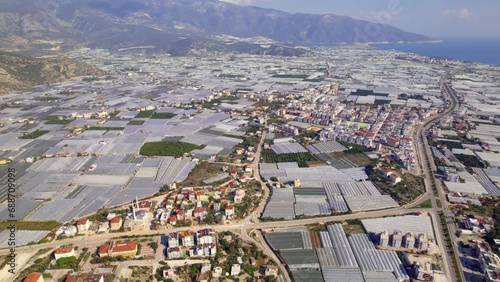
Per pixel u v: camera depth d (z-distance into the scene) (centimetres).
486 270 16638
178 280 16800
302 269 17350
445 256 18250
